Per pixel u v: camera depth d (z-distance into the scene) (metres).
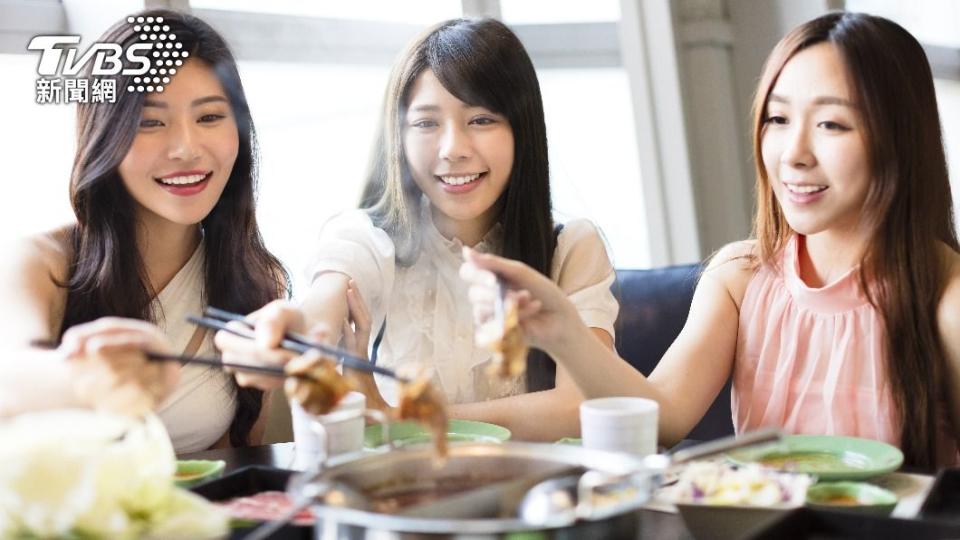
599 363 1.47
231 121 1.81
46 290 1.75
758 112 1.71
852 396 1.66
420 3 3.08
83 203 1.77
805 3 3.38
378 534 0.80
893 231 1.60
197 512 0.92
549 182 2.02
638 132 3.43
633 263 3.53
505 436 1.54
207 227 1.92
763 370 1.78
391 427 1.59
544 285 1.38
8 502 0.85
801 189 1.62
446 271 2.04
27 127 2.27
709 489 1.14
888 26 1.60
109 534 0.86
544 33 3.36
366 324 1.92
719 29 3.46
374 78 2.92
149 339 1.00
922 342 1.60
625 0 3.37
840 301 1.69
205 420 1.86
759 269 1.85
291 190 2.72
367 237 2.01
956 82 4.43
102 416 0.95
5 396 1.16
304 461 1.37
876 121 1.55
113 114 1.71
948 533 0.95
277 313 1.20
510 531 0.78
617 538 0.84
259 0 2.65
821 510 1.02
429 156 1.89
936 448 1.61
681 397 1.72
